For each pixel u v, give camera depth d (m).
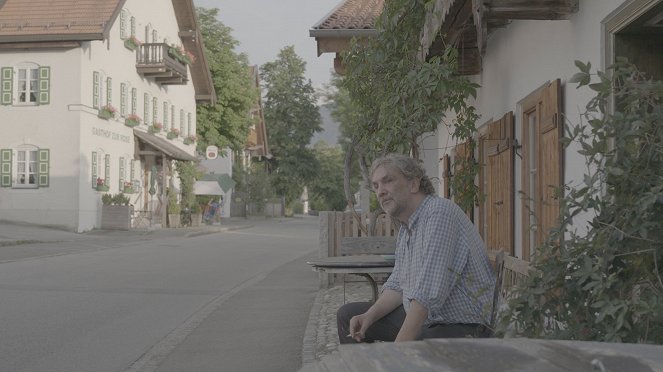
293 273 17.12
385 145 11.17
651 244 3.63
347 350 1.67
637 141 3.80
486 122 11.33
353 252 10.75
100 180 34.91
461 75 11.69
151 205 42.56
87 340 8.94
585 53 6.82
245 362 7.59
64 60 33.41
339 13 17.36
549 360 1.51
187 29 48.28
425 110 10.67
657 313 3.33
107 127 36.31
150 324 10.09
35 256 21.36
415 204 4.23
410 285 4.17
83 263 19.39
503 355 1.55
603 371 1.43
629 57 6.30
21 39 32.78
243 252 24.44
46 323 10.14
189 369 7.32
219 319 10.45
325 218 13.63
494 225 10.58
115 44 37.25
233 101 57.16
